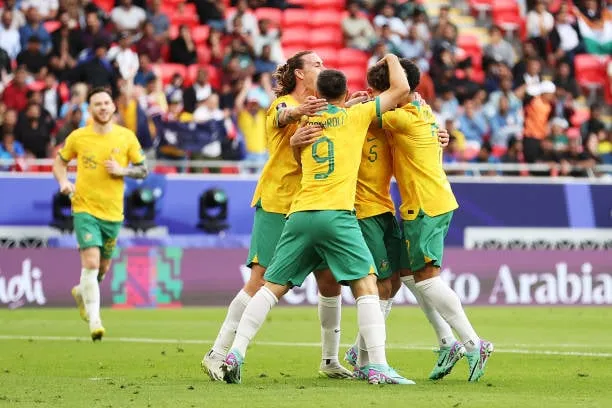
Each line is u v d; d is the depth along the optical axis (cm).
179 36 4344
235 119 4003
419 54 4491
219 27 4612
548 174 4022
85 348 2255
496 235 3756
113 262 3466
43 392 1475
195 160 3809
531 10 4716
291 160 1666
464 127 4178
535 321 3011
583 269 3662
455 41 4525
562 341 2448
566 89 4556
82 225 2405
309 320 3005
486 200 3756
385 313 1717
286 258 1564
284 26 4797
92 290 2370
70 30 4147
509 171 4012
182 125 3809
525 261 3634
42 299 3431
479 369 1617
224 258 3544
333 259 1554
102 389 1509
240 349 1570
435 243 1622
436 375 1686
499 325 2883
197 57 4388
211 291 3525
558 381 1653
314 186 1551
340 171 1546
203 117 3878
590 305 3650
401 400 1347
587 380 1675
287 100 1678
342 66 4706
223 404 1326
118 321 2981
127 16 4356
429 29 4703
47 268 3444
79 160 2425
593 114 4303
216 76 4309
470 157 4112
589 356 2095
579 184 3812
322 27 4816
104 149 2425
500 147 4231
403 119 1614
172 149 3803
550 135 4144
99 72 3994
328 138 1550
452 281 3584
